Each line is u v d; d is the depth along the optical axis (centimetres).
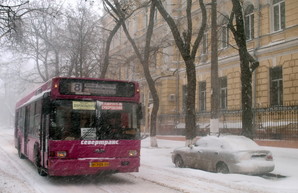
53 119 1012
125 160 1054
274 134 1988
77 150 1012
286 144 1819
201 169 1306
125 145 1065
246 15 2542
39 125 1202
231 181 1047
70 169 999
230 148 1188
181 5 3103
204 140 1335
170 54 3173
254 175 1174
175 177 1173
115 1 2173
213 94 1692
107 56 2369
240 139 1241
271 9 2331
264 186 971
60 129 1011
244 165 1137
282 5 2273
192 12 3017
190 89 1752
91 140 1030
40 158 1173
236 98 2589
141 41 3547
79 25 2866
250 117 1516
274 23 2320
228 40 2605
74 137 1017
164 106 3303
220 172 1213
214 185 1022
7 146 2627
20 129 1780
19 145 1802
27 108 1558
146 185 1038
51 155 996
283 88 2180
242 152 1156
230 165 1162
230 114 2419
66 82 1037
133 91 1109
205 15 1778
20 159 1739
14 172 1280
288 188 954
